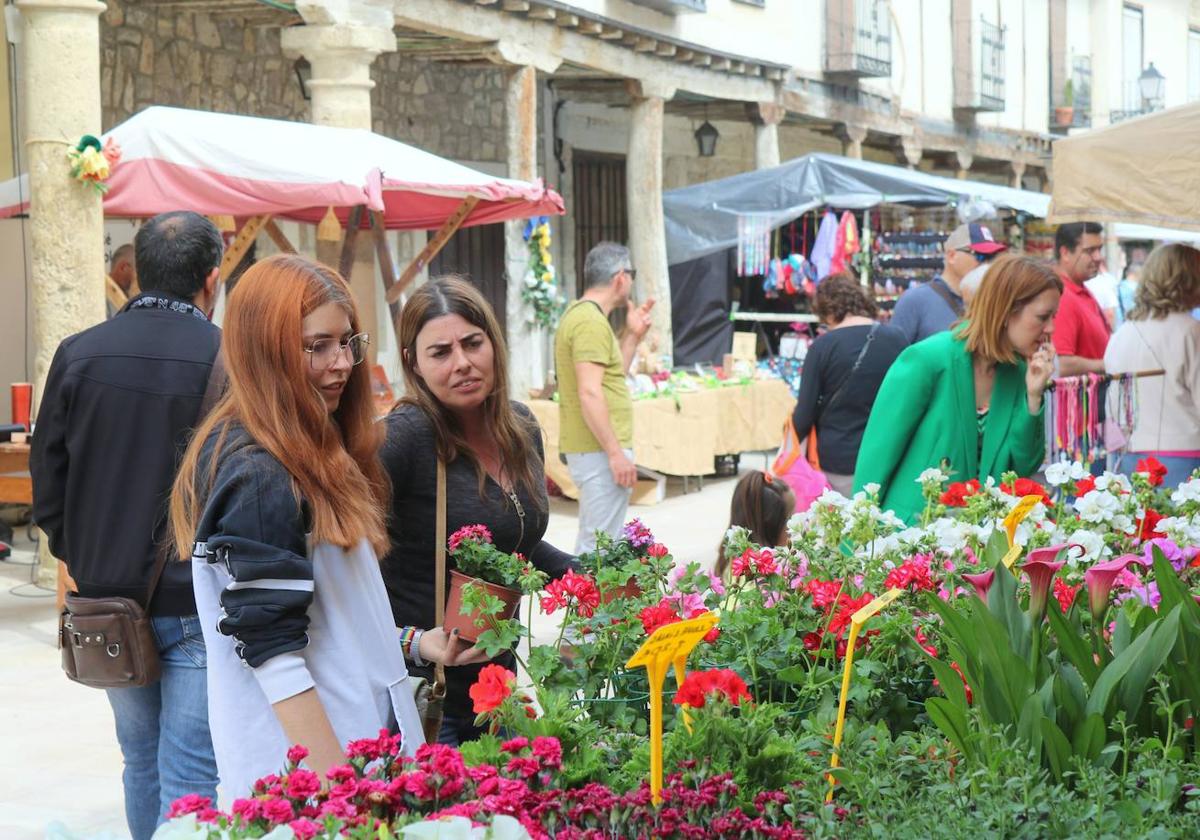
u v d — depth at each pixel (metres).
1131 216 6.33
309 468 2.38
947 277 6.34
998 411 4.38
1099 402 6.20
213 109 12.33
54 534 3.40
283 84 13.26
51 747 5.34
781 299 17.47
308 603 2.35
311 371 2.42
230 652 2.40
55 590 8.04
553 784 2.13
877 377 5.50
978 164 27.61
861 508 3.37
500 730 2.79
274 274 2.41
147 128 7.13
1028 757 2.31
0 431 8.15
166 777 3.25
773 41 17.98
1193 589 3.23
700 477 13.03
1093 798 2.17
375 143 7.81
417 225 9.65
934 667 2.53
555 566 3.34
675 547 9.79
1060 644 2.54
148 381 3.31
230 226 8.70
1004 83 25.45
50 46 7.28
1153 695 2.51
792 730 2.79
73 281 7.39
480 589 2.76
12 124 10.57
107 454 3.28
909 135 22.23
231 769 2.39
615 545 3.23
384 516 2.68
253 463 2.35
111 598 3.21
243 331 2.39
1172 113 6.21
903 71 22.00
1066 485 3.86
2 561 8.93
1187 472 6.11
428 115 15.34
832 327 5.69
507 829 1.73
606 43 14.18
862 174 15.07
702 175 20.45
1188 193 6.18
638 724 2.78
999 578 2.58
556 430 11.79
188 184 7.08
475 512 3.07
